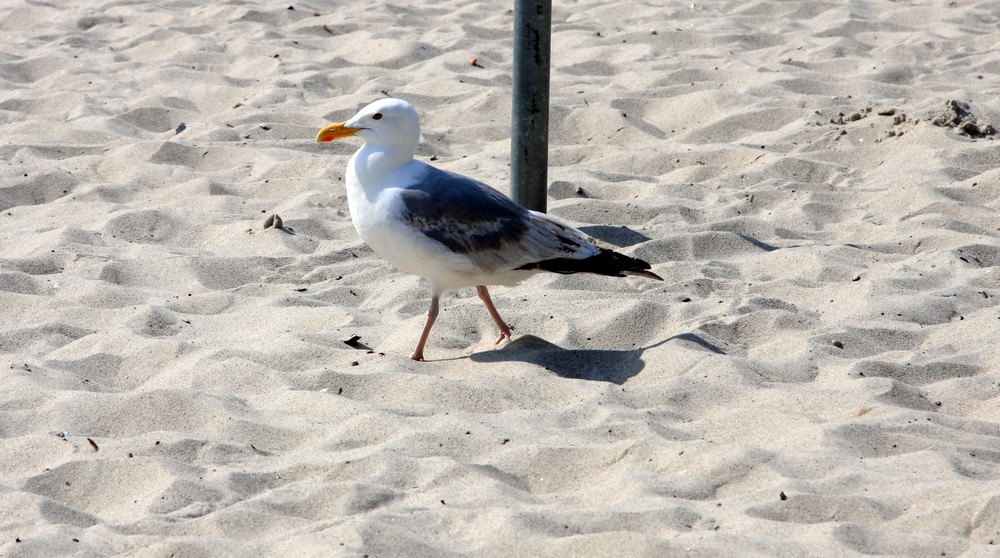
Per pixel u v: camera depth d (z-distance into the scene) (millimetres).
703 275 10117
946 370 8047
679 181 12828
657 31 18250
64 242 10766
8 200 12164
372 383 7891
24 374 7957
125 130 14438
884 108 14172
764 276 10188
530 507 6035
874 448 6809
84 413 7387
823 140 13586
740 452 6570
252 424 7227
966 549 5574
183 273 10242
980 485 6105
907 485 6211
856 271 10031
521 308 9305
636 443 6758
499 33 18781
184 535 5883
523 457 6738
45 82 16312
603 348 8703
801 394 7566
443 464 6574
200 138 14031
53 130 14258
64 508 6223
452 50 17531
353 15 19609
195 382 7965
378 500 6188
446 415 7328
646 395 7641
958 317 9070
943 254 10289
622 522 5879
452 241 8164
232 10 19625
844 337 8547
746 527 5785
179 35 18203
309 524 5926
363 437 7062
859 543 5633
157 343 8477
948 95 14891
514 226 8266
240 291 9945
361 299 9852
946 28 18328
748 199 12133
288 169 13031
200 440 6949
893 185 12297
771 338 8672
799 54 17156
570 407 7484
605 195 12375
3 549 5719
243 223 11398
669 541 5559
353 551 5516
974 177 12211
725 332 8734
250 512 6027
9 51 17609
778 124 14258
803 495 6086
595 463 6684
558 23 19156
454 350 8688
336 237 11273
